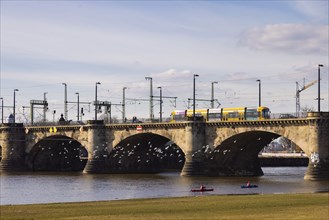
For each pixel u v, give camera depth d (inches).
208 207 3631.9
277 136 6914.4
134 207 3708.2
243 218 3038.9
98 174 7805.1
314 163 5969.5
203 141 6973.4
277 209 3449.8
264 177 6958.7
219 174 7150.6
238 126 6628.9
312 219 2962.6
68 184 6215.6
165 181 6397.6
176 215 3208.7
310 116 6003.9
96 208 3703.3
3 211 3624.5
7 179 7037.4
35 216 3324.3
